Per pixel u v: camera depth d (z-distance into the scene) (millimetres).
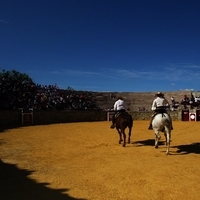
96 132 23953
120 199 7715
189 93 48875
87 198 7781
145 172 10320
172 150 14836
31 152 14609
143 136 21219
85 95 47094
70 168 11109
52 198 7777
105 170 10688
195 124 32469
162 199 7691
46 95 40469
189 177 9680
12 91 35938
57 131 24641
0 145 16828
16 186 8836
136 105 49000
